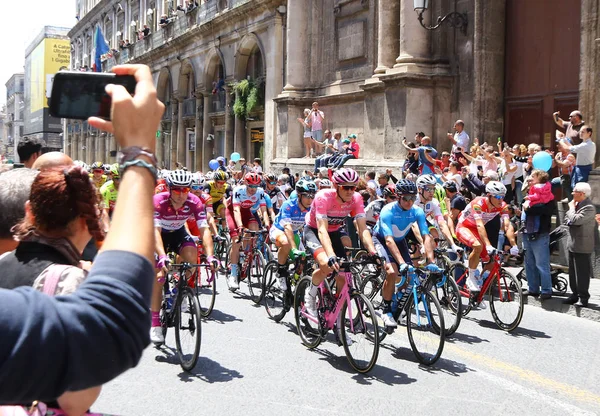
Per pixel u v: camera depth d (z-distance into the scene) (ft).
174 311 20.06
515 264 37.68
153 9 131.03
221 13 93.25
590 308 27.12
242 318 26.30
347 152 57.36
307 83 72.79
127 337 3.76
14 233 6.17
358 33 63.57
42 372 3.50
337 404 16.06
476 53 49.67
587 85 38.40
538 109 47.42
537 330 24.80
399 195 21.34
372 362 18.33
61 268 5.91
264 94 84.28
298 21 72.28
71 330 3.59
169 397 16.47
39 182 5.94
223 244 38.68
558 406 16.19
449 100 52.60
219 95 99.66
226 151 95.04
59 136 221.05
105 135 168.25
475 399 16.60
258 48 88.84
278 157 74.38
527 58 48.37
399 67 52.90
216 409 15.58
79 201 5.95
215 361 19.90
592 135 37.14
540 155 30.09
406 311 20.59
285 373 18.74
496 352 21.40
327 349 21.72
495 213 25.77
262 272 28.84
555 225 38.22
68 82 4.69
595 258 34.99
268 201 31.35
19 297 3.67
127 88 4.70
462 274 28.53
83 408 5.68
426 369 19.35
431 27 52.80
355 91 63.52
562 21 45.42
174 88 119.03
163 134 126.52
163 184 24.49
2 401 3.55
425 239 21.97
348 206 21.08
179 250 21.85
